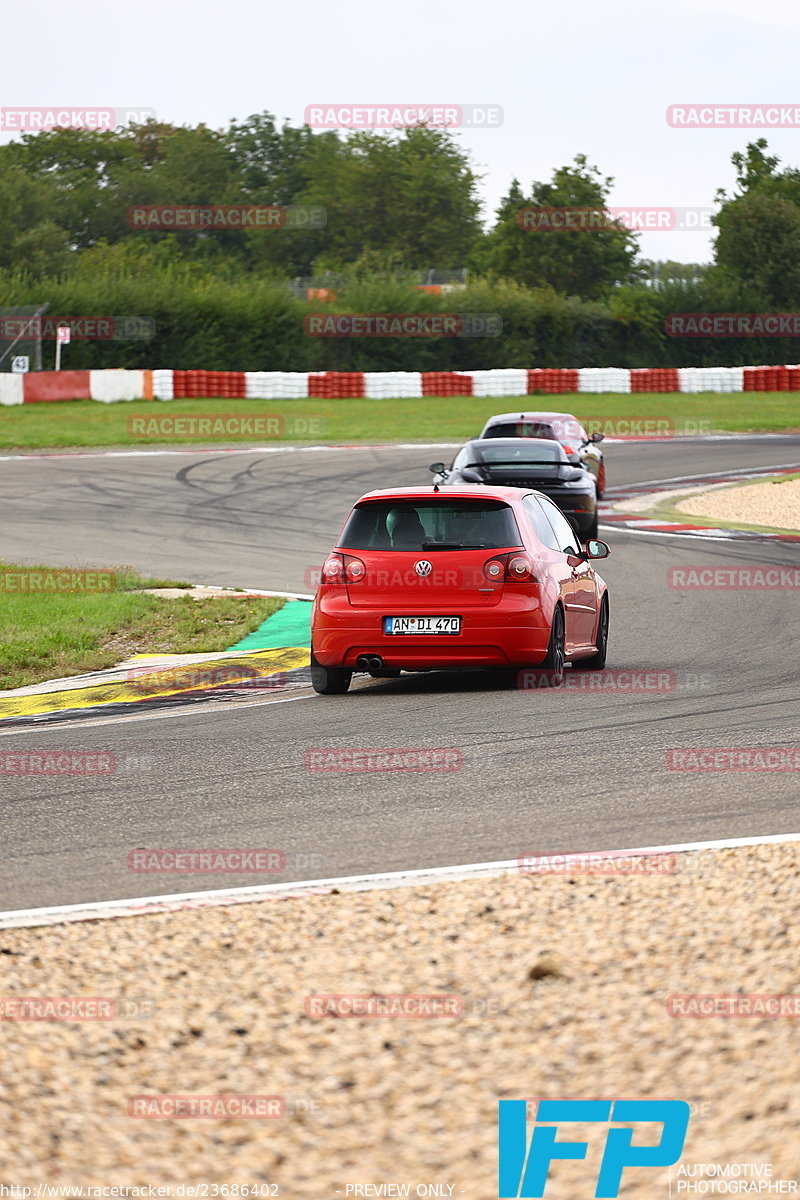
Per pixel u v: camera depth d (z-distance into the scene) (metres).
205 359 195.50
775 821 24.78
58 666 44.66
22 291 185.62
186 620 52.66
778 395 189.75
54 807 27.22
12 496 95.62
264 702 39.31
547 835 24.27
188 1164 13.40
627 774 28.81
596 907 20.11
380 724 35.09
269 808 26.62
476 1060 15.26
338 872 22.38
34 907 20.95
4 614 52.81
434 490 41.69
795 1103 13.73
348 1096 14.60
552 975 17.42
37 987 17.67
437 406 167.25
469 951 18.52
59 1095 14.77
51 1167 13.32
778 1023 15.70
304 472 108.19
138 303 191.38
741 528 84.00
